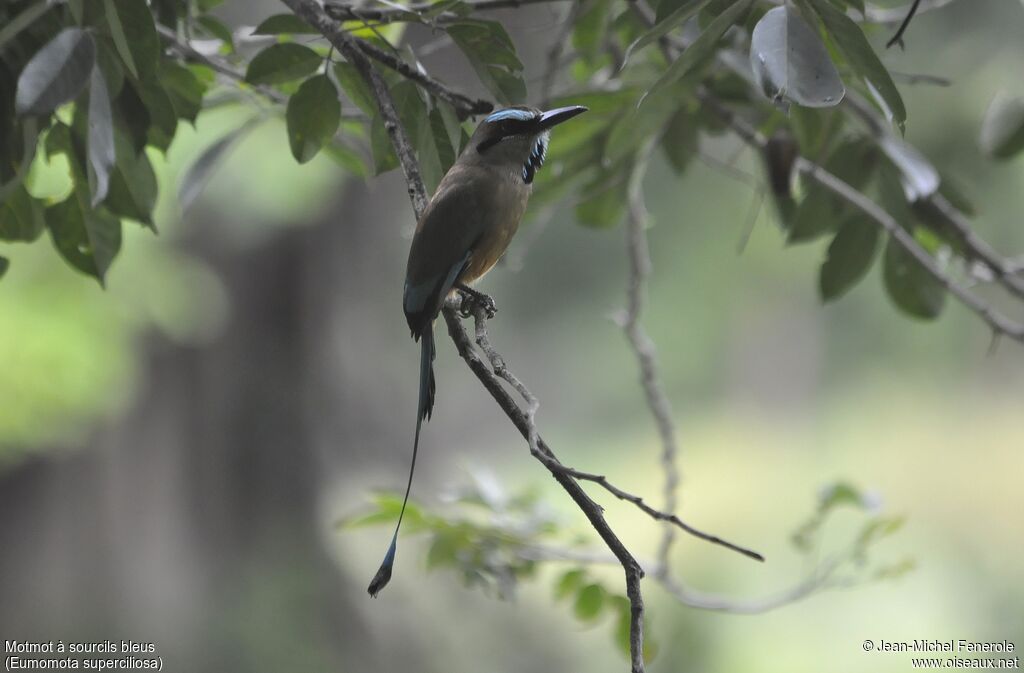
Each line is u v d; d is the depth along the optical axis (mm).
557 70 6582
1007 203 15336
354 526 6332
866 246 6336
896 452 25484
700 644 15109
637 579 3365
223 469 19328
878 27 6637
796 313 28984
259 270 19312
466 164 5441
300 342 19984
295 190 13672
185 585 18625
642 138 5641
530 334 27438
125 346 13164
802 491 24547
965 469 24031
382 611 17031
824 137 5895
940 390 26328
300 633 18359
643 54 6645
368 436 21625
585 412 29219
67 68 3871
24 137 4801
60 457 17078
